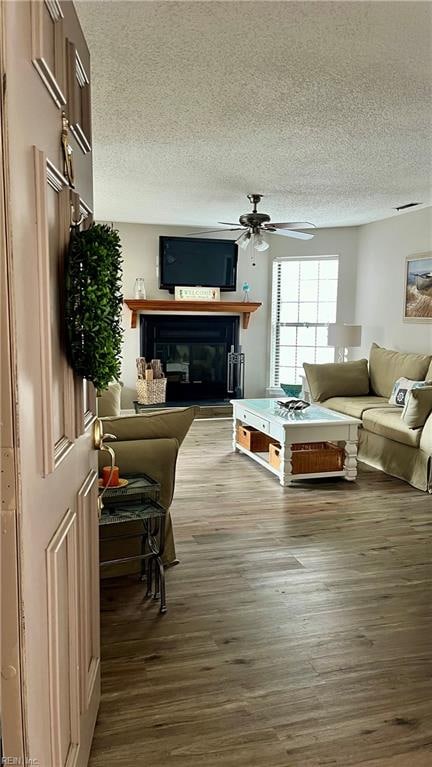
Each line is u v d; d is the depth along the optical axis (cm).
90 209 180
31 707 106
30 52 105
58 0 126
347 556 329
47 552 118
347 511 403
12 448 97
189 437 635
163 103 301
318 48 238
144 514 266
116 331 154
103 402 448
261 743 186
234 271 732
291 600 279
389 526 375
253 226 487
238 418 560
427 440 443
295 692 211
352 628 255
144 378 702
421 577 304
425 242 596
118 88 281
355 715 200
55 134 128
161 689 212
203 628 254
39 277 112
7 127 92
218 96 291
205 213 627
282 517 389
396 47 237
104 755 180
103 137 357
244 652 236
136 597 282
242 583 296
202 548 338
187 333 745
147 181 474
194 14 211
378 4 203
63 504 136
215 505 412
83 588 163
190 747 183
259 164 420
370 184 480
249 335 764
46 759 119
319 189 502
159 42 233
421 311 605
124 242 707
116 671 222
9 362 96
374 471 509
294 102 300
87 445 173
